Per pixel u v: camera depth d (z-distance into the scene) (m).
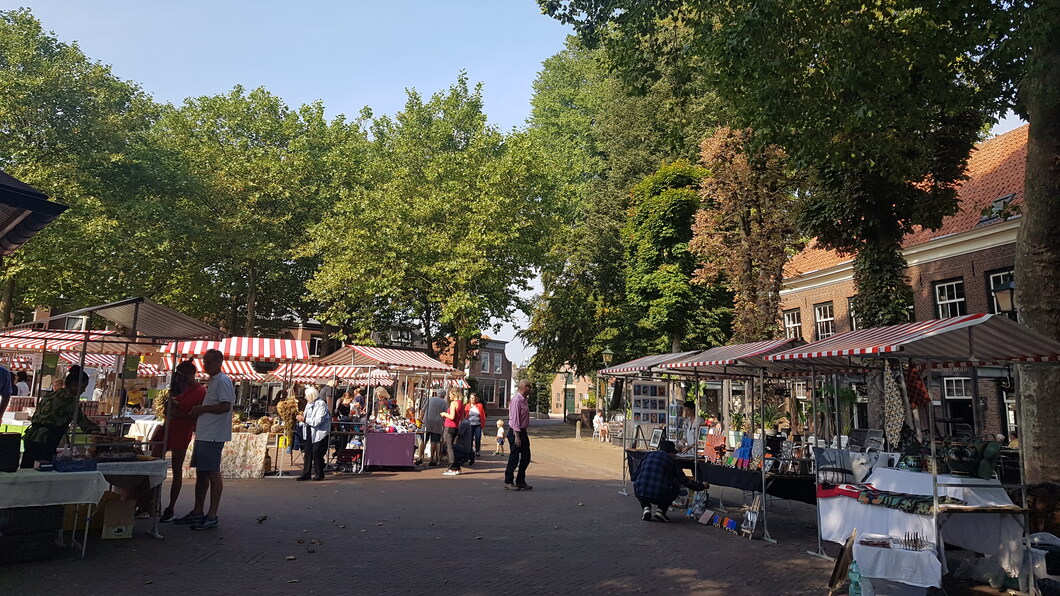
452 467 15.08
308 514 8.95
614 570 6.53
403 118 34.38
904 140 11.99
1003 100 11.59
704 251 20.72
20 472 5.91
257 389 36.81
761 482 8.69
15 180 5.34
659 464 9.77
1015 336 6.41
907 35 10.69
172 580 5.48
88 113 24.83
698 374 12.02
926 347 6.52
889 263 15.27
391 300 30.25
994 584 6.52
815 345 8.58
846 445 10.66
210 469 7.64
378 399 18.33
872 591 5.57
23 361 18.59
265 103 33.47
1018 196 18.70
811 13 9.87
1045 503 7.49
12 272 23.55
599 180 36.62
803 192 18.80
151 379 19.12
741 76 10.78
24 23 24.70
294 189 32.50
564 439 29.84
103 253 23.86
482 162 30.38
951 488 6.64
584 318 33.59
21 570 5.56
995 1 9.94
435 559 6.70
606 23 12.12
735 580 6.32
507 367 69.38
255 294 34.12
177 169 28.69
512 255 28.86
